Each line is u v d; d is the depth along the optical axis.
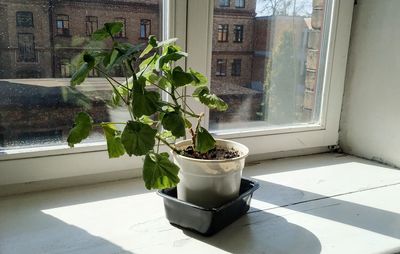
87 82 0.87
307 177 1.02
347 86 1.21
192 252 0.66
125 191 0.90
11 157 0.81
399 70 1.06
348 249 0.68
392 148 1.11
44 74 0.82
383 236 0.73
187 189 0.71
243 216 0.79
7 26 0.77
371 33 1.12
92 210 0.79
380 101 1.12
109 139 0.66
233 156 0.73
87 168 0.90
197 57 0.96
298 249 0.68
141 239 0.69
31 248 0.65
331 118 1.21
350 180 1.01
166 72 0.67
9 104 0.80
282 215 0.80
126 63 0.70
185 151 0.74
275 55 1.10
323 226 0.76
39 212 0.78
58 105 0.85
